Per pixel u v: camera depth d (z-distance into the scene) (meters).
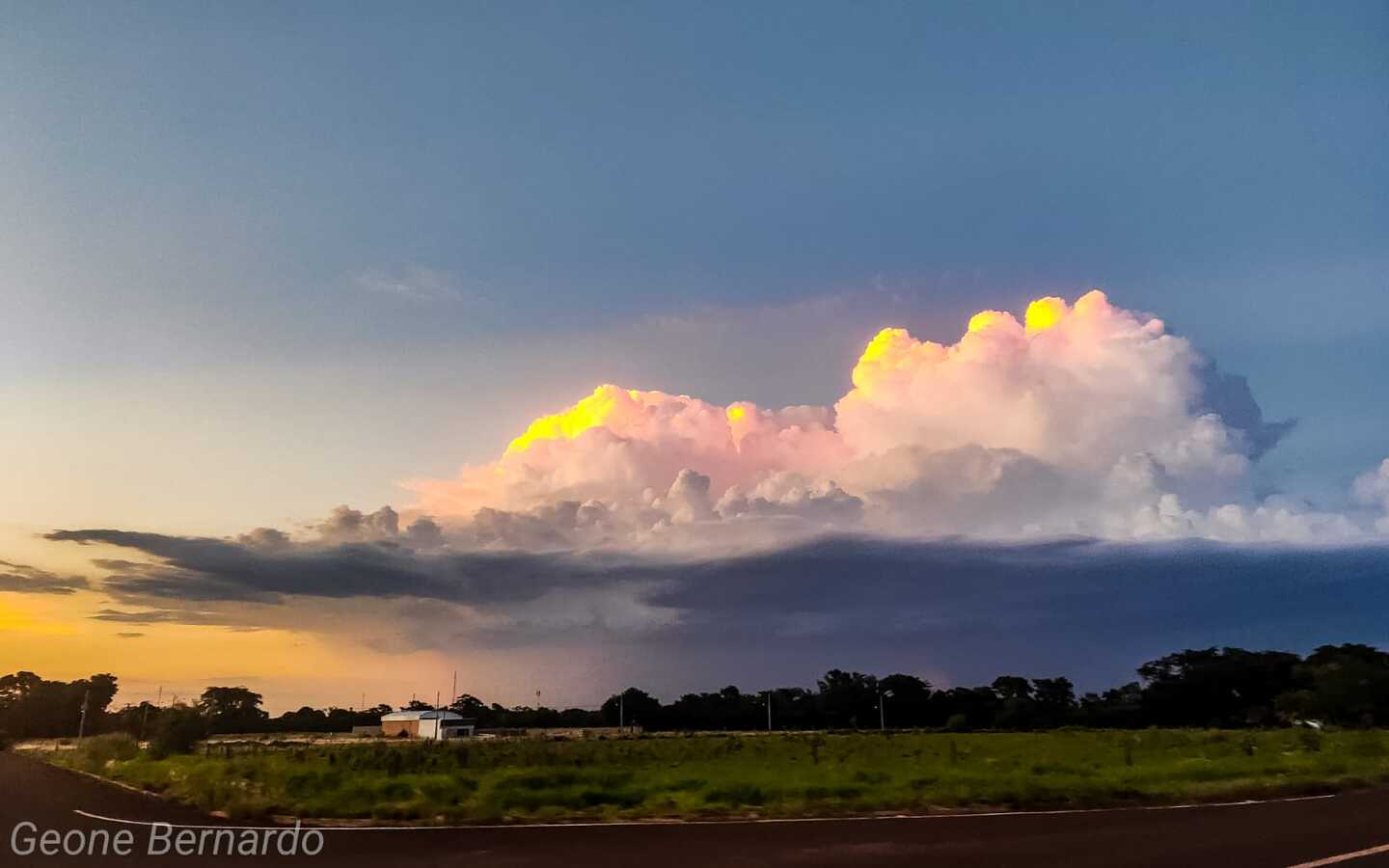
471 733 111.62
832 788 23.12
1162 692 118.81
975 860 12.85
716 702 139.75
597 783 27.23
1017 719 121.56
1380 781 24.94
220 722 136.25
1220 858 12.88
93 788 29.88
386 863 12.95
